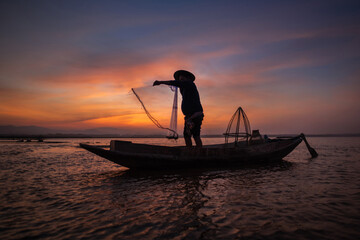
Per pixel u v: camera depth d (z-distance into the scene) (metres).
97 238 2.43
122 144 6.21
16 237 2.48
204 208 3.37
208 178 5.71
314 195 4.07
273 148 8.95
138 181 5.41
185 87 6.37
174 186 4.83
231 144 10.80
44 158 10.88
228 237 2.41
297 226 2.70
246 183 5.10
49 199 3.96
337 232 2.54
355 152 14.39
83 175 6.31
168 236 2.45
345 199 3.82
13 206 3.58
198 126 6.73
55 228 2.71
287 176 6.02
